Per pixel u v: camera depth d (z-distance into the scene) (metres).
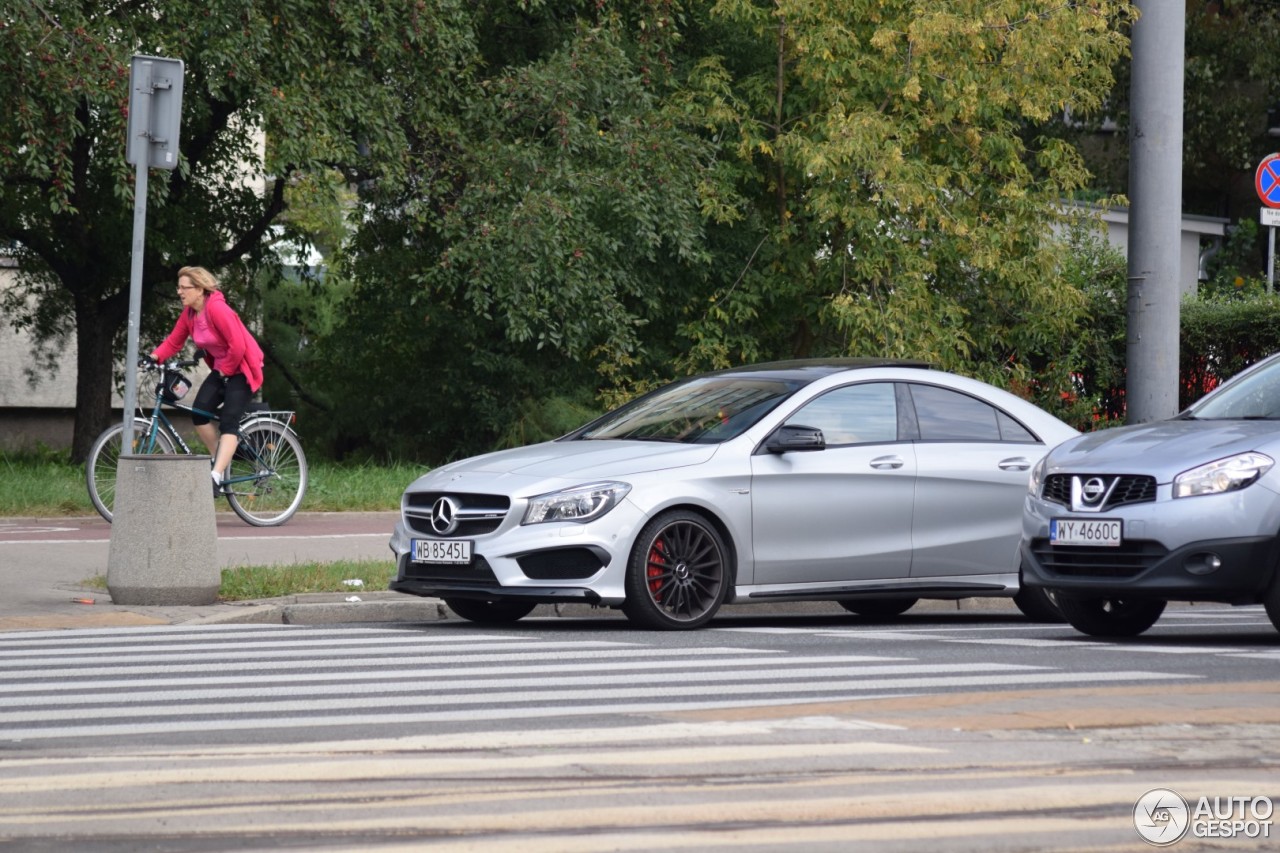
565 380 64.12
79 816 11.98
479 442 65.50
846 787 12.70
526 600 23.80
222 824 11.69
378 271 63.47
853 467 25.53
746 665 19.97
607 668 19.80
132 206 45.66
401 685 18.55
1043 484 23.41
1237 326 51.34
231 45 46.19
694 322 61.75
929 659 20.47
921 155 59.59
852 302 57.97
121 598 26.53
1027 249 60.41
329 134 49.09
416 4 51.22
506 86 55.09
